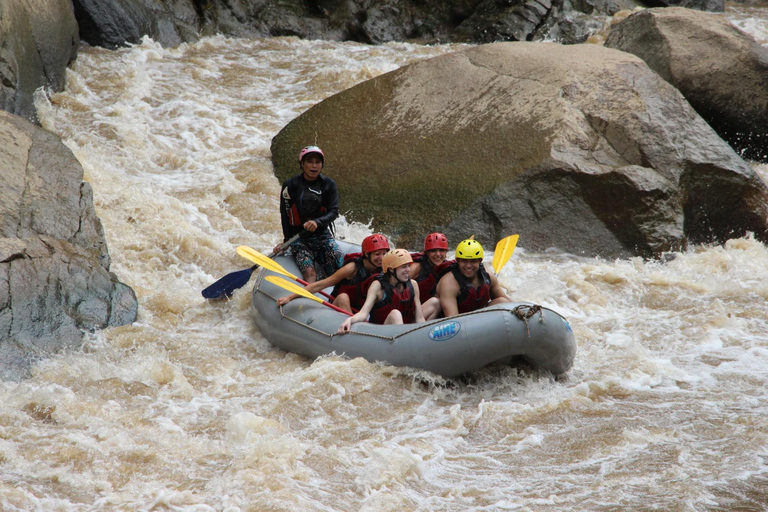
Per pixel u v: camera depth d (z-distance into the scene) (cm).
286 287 2192
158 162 3762
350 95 3797
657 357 2102
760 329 2264
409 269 2062
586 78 3325
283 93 4819
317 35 6081
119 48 5200
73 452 1531
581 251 2997
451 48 5738
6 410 1714
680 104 3303
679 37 4097
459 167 3177
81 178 2870
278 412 1756
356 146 3528
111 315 2292
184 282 2675
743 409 1734
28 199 2580
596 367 2019
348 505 1366
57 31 4322
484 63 3600
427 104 3531
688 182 3120
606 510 1319
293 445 1552
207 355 2127
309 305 2152
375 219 3177
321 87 4853
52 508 1334
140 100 4441
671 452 1526
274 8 6056
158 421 1722
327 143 3628
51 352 2053
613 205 3003
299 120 3856
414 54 5594
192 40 5588
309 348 2078
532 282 2670
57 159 2900
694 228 3175
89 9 5084
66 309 2217
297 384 1881
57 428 1656
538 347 1798
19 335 2050
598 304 2547
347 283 2222
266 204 3391
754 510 1291
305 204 2458
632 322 2386
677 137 3175
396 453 1514
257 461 1498
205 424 1720
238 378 2014
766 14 6359
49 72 4181
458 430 1666
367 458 1548
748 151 4119
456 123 3375
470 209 3038
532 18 5806
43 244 2397
